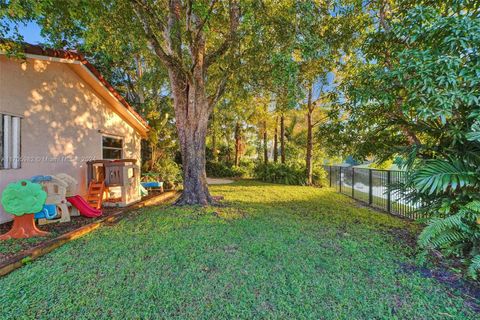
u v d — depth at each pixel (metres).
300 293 2.52
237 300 2.39
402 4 4.44
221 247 3.65
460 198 3.28
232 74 6.54
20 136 5.11
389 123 4.68
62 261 3.16
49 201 4.82
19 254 3.20
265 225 4.77
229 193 9.15
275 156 17.09
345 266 3.10
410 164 3.82
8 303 2.30
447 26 3.11
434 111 3.08
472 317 2.21
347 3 5.70
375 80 4.04
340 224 4.98
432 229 3.10
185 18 5.79
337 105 6.13
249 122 15.98
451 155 3.49
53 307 2.26
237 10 5.80
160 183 9.55
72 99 6.47
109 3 4.72
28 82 5.28
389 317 2.20
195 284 2.65
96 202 6.19
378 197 6.91
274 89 6.38
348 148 6.69
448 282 2.78
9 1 3.58
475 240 3.14
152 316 2.17
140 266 3.03
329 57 5.88
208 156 19.30
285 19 4.91
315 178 12.88
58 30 5.10
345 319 2.16
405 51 3.34
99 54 9.74
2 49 4.17
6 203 3.88
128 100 11.98
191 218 5.22
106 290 2.52
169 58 6.16
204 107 6.66
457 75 2.93
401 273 2.96
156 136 10.51
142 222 4.96
